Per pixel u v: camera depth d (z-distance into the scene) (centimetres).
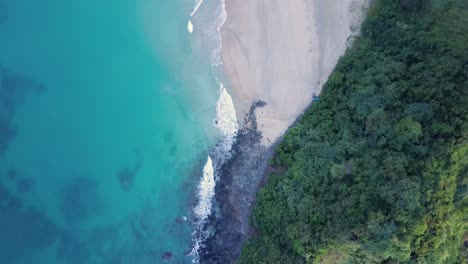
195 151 4306
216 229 4216
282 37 4225
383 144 3456
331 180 3594
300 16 4203
